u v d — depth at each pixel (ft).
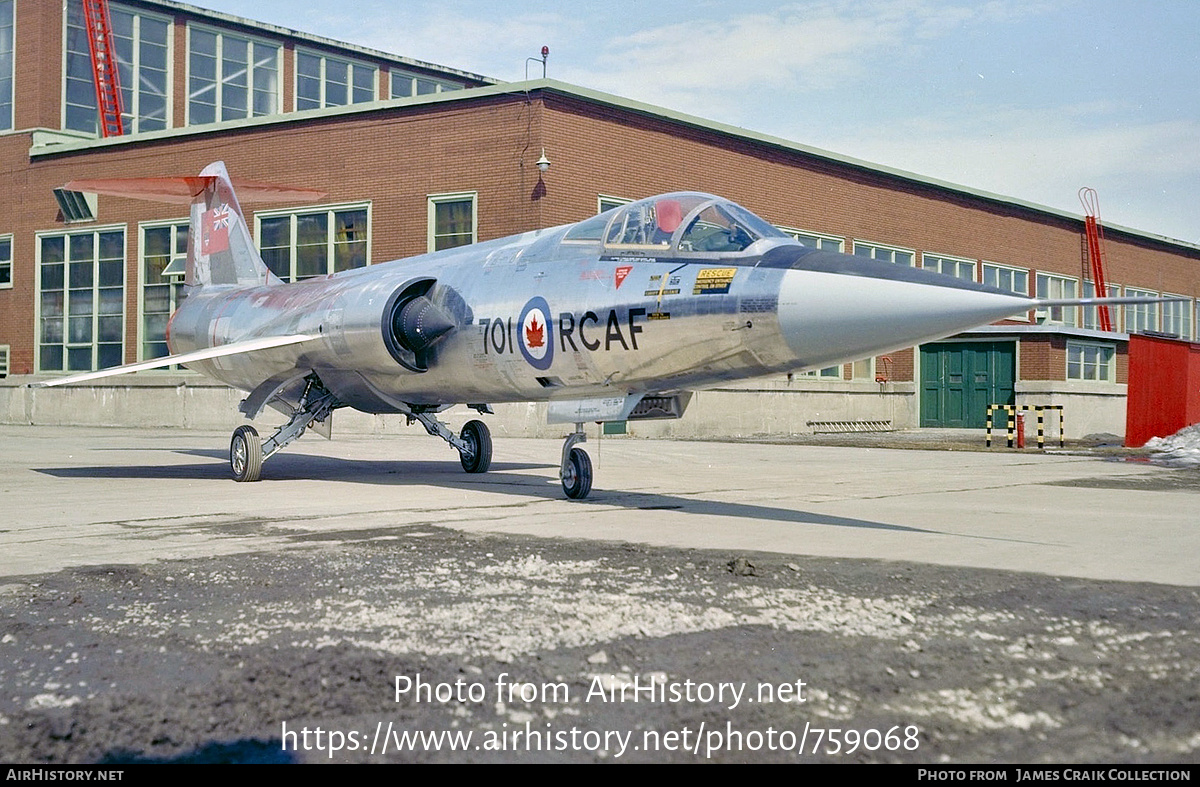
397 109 92.58
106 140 108.58
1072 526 29.09
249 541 25.61
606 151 88.79
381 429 92.02
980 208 127.24
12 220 115.14
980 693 12.69
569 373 34.88
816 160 107.04
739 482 44.11
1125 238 152.35
